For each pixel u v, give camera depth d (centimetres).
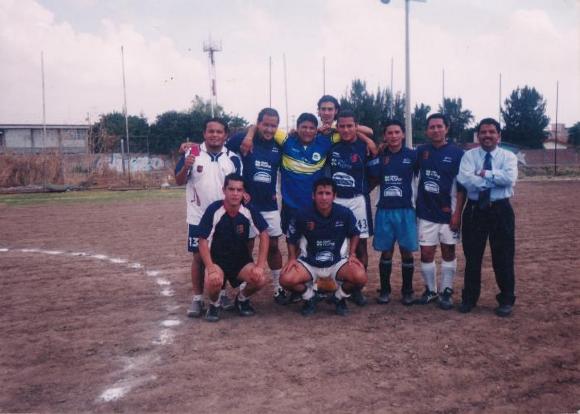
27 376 382
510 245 502
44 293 615
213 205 508
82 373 386
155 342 448
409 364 393
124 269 738
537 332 457
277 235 573
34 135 3759
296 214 521
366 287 632
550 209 1396
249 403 335
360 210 560
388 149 553
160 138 3772
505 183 493
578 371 377
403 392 347
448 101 4253
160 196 1970
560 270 685
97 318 518
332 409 325
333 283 533
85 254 852
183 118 3997
